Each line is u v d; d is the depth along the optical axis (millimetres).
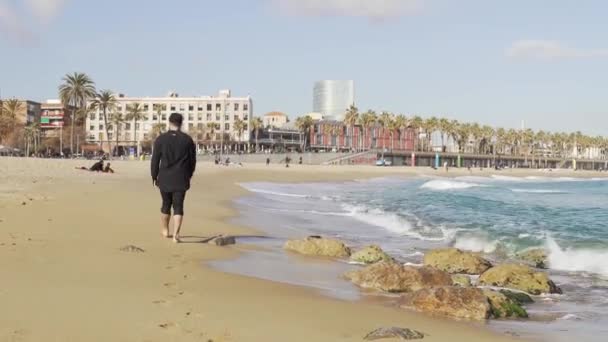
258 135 184125
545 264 12992
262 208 24641
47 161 68312
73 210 15797
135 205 18641
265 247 13086
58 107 178125
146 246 10992
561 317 7914
